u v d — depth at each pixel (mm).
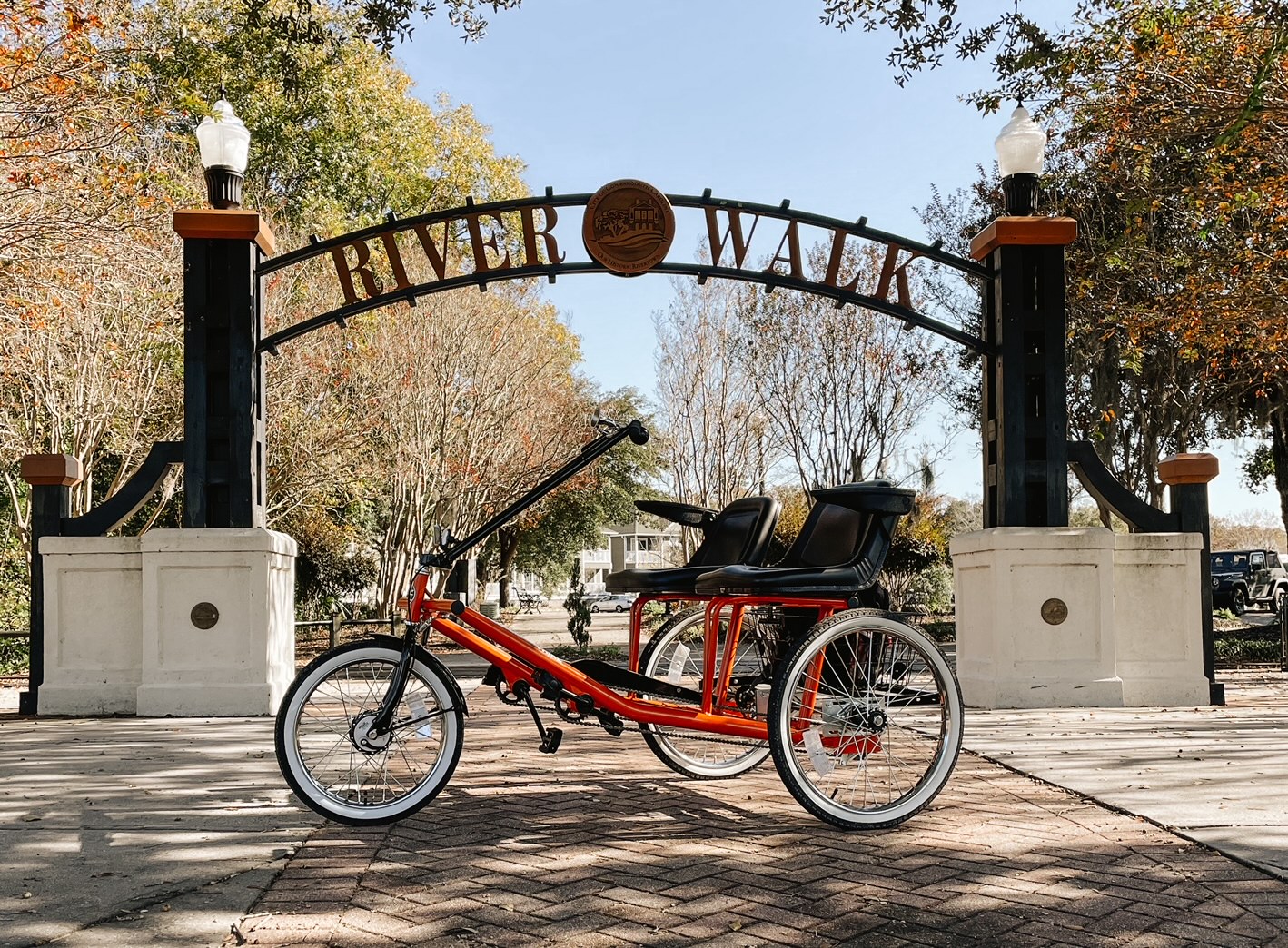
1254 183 10844
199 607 6969
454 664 12602
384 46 8430
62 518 7277
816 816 3566
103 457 16859
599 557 62125
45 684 7055
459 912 2672
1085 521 27500
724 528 4844
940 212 20984
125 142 11328
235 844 3361
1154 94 10711
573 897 2793
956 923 2578
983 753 5090
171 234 14234
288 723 3578
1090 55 8891
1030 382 7652
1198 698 7355
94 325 13688
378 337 19609
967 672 7625
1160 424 18656
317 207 22688
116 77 11578
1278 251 11078
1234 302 11766
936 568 20656
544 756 5160
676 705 3977
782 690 3592
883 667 3840
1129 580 7457
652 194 7656
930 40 8414
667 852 3271
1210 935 2461
